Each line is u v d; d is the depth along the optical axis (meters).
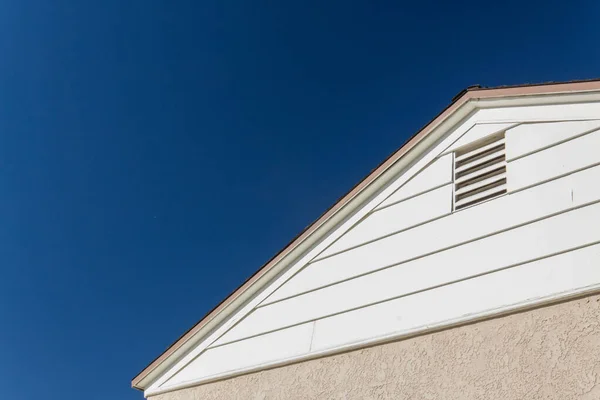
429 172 4.91
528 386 3.47
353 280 4.79
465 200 4.55
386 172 5.11
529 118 4.54
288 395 4.53
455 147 4.89
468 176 4.67
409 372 4.02
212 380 5.12
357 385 4.21
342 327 4.60
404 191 4.96
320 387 4.40
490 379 3.63
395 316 4.35
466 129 4.91
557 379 3.39
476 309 3.96
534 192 4.18
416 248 4.57
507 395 3.52
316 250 5.21
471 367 3.76
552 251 3.85
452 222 4.50
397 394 3.97
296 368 4.66
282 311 5.09
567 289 3.64
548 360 3.48
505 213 4.24
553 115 4.41
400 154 5.11
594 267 3.63
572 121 4.28
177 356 5.56
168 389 5.38
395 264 4.62
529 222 4.08
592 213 3.83
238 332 5.27
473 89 4.93
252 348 5.07
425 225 4.64
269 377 4.76
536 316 3.69
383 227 4.89
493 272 4.04
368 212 5.07
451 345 3.94
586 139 4.14
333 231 5.20
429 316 4.16
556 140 4.29
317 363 4.56
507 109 4.72
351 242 5.02
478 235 4.28
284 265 5.34
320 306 4.86
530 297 3.76
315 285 5.01
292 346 4.80
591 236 3.75
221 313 5.47
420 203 4.79
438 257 4.40
